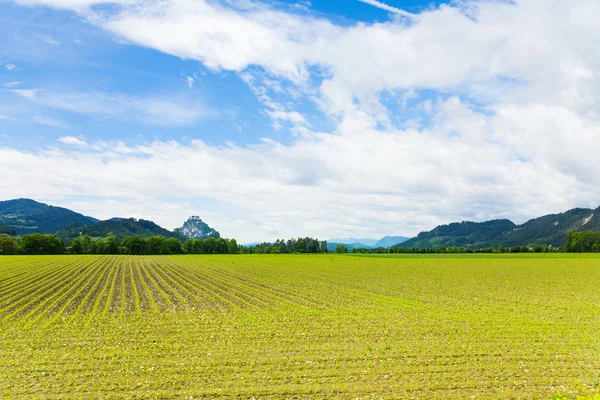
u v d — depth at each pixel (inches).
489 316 1200.2
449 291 1804.9
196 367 703.1
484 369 704.4
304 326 1051.9
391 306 1382.9
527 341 901.2
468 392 602.5
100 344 858.8
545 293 1740.9
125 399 566.6
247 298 1573.6
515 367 716.7
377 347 847.1
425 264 3809.1
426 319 1149.7
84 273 2699.3
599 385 630.5
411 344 872.3
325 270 3085.6
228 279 2372.0
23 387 605.9
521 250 7322.8
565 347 851.4
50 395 577.9
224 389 603.5
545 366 721.6
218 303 1441.9
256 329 1016.2
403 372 687.1
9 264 3474.4
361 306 1381.6
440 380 650.2
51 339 900.6
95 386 613.0
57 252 6491.1
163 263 3966.5
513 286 2009.1
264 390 599.8
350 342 889.5
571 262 3941.9
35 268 3046.3
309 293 1728.6
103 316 1181.1
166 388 609.0
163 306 1373.0
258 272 2888.8
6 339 900.0
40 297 1568.7
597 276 2536.9
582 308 1350.9
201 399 571.5
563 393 598.5
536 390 609.9
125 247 6894.7
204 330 1001.5
